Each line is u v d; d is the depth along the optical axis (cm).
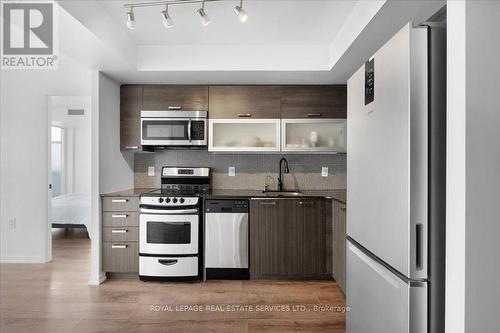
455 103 99
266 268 335
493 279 95
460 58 97
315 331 233
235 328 237
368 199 139
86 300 285
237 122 364
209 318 253
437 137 108
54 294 298
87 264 384
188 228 334
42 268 369
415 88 107
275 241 335
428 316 107
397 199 113
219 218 337
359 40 245
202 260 344
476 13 95
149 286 320
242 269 336
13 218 392
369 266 138
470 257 95
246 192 371
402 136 110
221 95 366
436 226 107
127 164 390
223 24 273
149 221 332
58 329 234
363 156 145
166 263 331
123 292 304
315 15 255
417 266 107
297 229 334
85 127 705
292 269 333
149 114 361
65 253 429
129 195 335
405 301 108
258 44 319
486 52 95
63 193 705
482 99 95
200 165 404
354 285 159
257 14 254
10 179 393
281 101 366
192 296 295
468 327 94
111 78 346
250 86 366
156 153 405
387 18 208
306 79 350
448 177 102
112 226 336
